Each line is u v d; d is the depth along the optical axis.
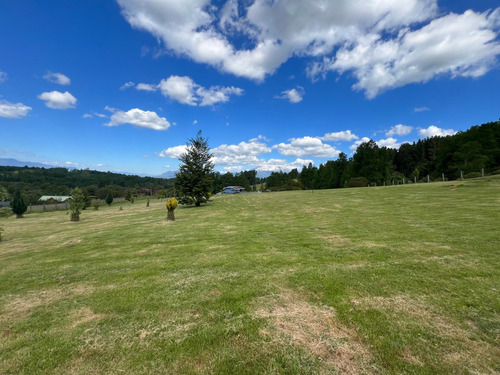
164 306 3.05
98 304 3.20
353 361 1.98
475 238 5.23
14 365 2.11
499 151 34.38
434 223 7.01
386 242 5.41
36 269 5.01
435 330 2.30
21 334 2.58
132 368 2.03
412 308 2.69
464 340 2.15
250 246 5.88
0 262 5.95
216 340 2.32
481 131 37.44
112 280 4.11
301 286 3.41
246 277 3.86
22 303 3.37
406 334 2.26
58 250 6.86
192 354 2.15
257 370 1.94
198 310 2.91
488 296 2.86
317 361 2.00
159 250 6.09
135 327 2.62
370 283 3.35
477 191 13.67
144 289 3.62
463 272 3.55
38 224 16.27
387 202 13.20
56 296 3.57
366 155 47.00
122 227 10.95
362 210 11.16
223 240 6.77
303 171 61.34
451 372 1.82
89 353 2.22
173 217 12.32
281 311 2.79
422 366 1.89
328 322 2.53
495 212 7.96
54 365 2.10
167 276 4.14
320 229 7.51
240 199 24.75
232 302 3.06
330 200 17.14
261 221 10.17
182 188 19.73
